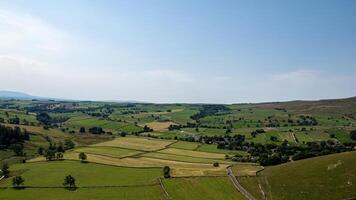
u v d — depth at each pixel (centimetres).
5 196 15038
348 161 14688
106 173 18325
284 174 15600
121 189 15675
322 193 12938
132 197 14662
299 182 14275
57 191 15600
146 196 14725
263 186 14912
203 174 17100
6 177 18088
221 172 17412
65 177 17650
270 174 16212
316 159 16488
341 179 13512
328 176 14038
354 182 13025
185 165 19988
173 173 17525
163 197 14488
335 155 16300
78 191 15575
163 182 16200
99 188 15875
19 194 15275
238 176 16325
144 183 16300
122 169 19100
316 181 13938
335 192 12769
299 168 15800
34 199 14625
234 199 13675
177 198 14200
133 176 17575
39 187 16175
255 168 18438
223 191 14612
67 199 14575
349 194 12406
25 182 16962
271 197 13625
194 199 13950
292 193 13538
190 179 16375
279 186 14475
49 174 18312
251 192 14338
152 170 18800
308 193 13200
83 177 17662
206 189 14975
